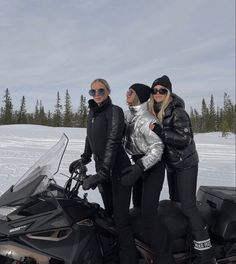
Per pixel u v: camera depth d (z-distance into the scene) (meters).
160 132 3.78
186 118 4.03
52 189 3.70
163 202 4.37
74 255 3.40
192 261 4.16
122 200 3.78
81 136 30.91
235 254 4.30
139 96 3.85
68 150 16.66
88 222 3.60
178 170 4.07
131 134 3.88
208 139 38.72
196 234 4.02
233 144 30.14
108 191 4.18
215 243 4.36
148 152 3.69
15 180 8.43
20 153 14.32
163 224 3.93
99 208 3.85
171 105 4.05
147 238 3.92
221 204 4.42
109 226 3.82
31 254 3.26
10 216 3.35
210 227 4.39
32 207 3.43
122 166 3.81
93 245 3.58
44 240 3.34
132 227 3.96
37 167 3.79
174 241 4.10
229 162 14.24
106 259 3.77
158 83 4.07
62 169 10.30
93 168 10.76
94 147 3.86
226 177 10.35
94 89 3.75
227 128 52.94
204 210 4.37
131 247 3.77
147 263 3.92
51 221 3.40
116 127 3.64
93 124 3.82
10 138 24.39
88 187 3.54
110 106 3.76
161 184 3.86
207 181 9.62
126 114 4.05
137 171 3.63
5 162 11.38
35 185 3.50
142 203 3.87
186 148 4.04
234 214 4.32
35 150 15.95
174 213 4.16
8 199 3.48
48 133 31.56
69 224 3.45
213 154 18.11
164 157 4.14
